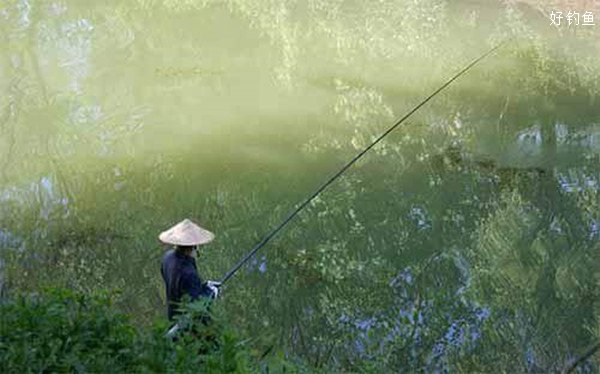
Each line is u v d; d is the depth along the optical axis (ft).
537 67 48.44
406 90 44.86
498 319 25.41
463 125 40.45
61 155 36.40
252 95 43.52
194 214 31.73
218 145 37.70
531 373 23.25
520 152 37.42
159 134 38.75
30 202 31.78
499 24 55.67
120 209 31.65
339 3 58.29
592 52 51.21
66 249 28.22
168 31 52.26
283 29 53.42
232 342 15.96
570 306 26.27
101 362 14.82
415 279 27.58
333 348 23.72
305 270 27.73
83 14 54.54
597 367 23.41
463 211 32.35
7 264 26.89
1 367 14.19
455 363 23.53
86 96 43.01
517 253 29.30
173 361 15.30
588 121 40.78
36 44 49.62
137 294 25.55
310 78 46.14
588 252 29.37
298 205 32.65
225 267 27.91
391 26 54.70
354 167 36.06
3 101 42.01
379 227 30.81
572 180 34.76
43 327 15.44
